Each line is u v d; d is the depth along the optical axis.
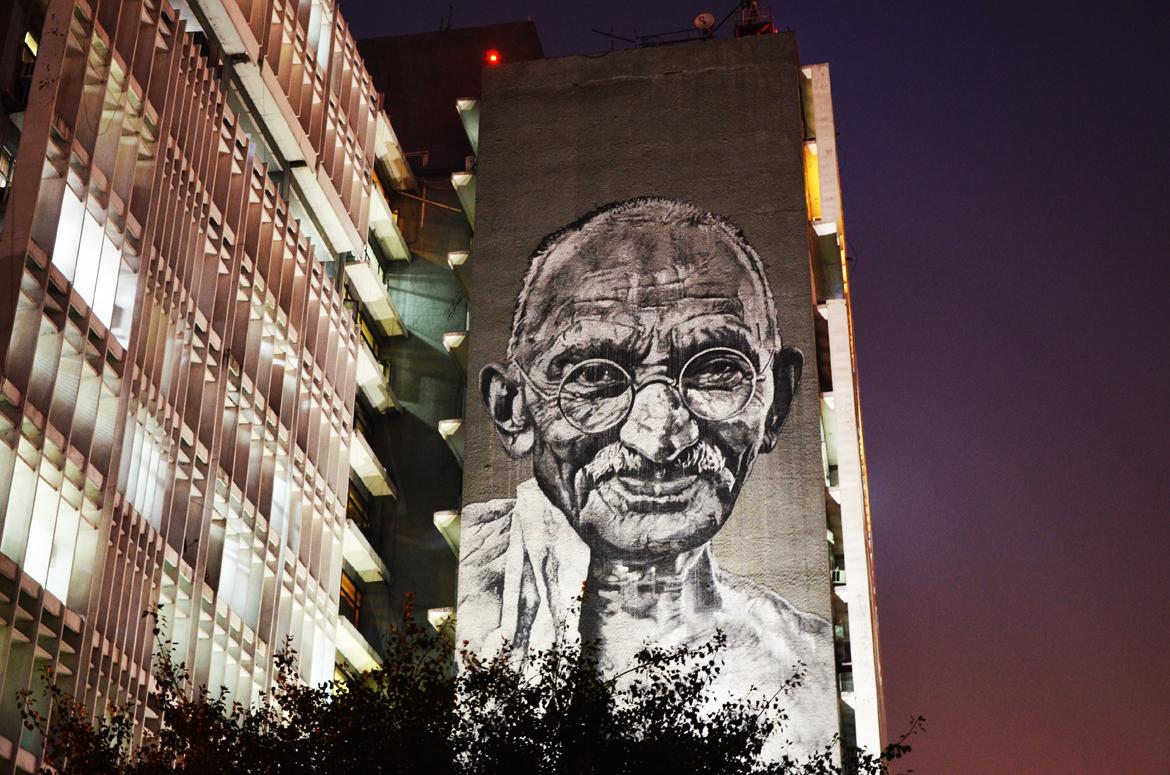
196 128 50.06
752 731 33.94
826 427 62.31
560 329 63.03
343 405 61.56
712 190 65.38
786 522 56.84
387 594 63.16
